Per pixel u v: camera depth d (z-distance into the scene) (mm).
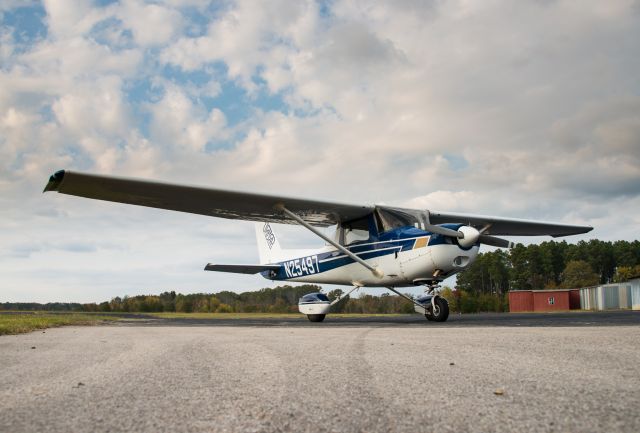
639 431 1447
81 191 9062
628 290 34469
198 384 2320
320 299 11570
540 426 1511
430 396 1971
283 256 14523
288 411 1756
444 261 9555
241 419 1650
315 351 3740
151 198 9789
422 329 6648
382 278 10867
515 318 11852
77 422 1616
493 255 79312
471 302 52250
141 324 10148
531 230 14016
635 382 2225
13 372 2764
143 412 1755
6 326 7316
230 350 3885
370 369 2738
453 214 11859
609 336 4664
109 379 2480
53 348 4250
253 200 10164
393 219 10719
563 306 38719
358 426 1547
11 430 1516
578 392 2006
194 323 10789
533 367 2715
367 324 9211
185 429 1531
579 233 14578
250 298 49500
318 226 12625
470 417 1629
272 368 2828
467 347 3854
